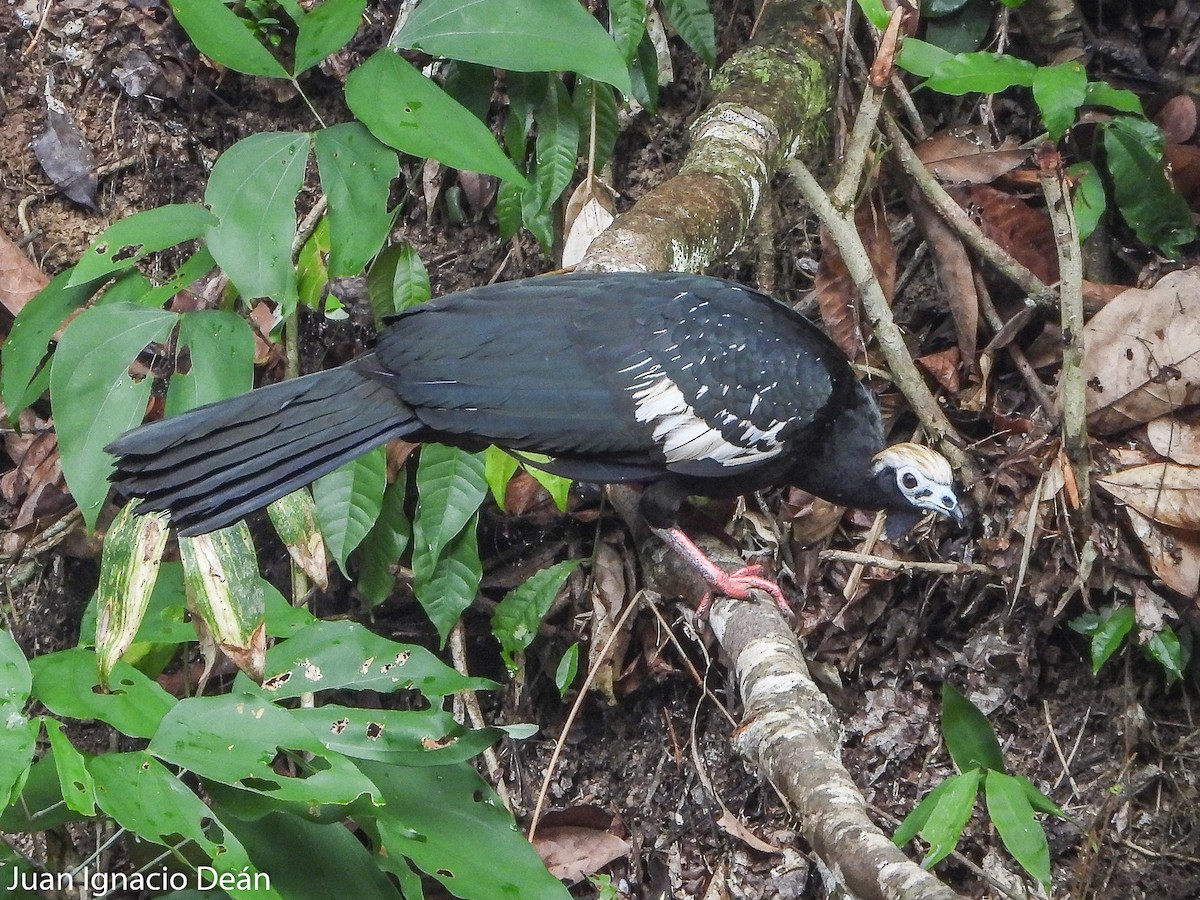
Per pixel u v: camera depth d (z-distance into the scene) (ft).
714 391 24.97
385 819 20.56
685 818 30.66
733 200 28.84
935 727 29.71
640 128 35.17
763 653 22.80
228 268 22.41
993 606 29.73
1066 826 28.09
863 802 17.97
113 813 17.25
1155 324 27.55
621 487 29.84
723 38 35.47
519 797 31.68
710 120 30.48
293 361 31.35
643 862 30.68
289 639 22.17
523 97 29.48
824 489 27.89
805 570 30.55
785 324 26.40
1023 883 27.63
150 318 22.76
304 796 17.84
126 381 22.48
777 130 30.30
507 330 24.35
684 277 26.13
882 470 27.04
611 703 30.94
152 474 20.66
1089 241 30.96
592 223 29.63
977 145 31.53
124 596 20.01
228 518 20.75
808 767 18.67
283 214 22.77
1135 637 27.89
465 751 21.16
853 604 30.30
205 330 22.76
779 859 29.27
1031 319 30.22
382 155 23.26
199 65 34.68
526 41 23.39
